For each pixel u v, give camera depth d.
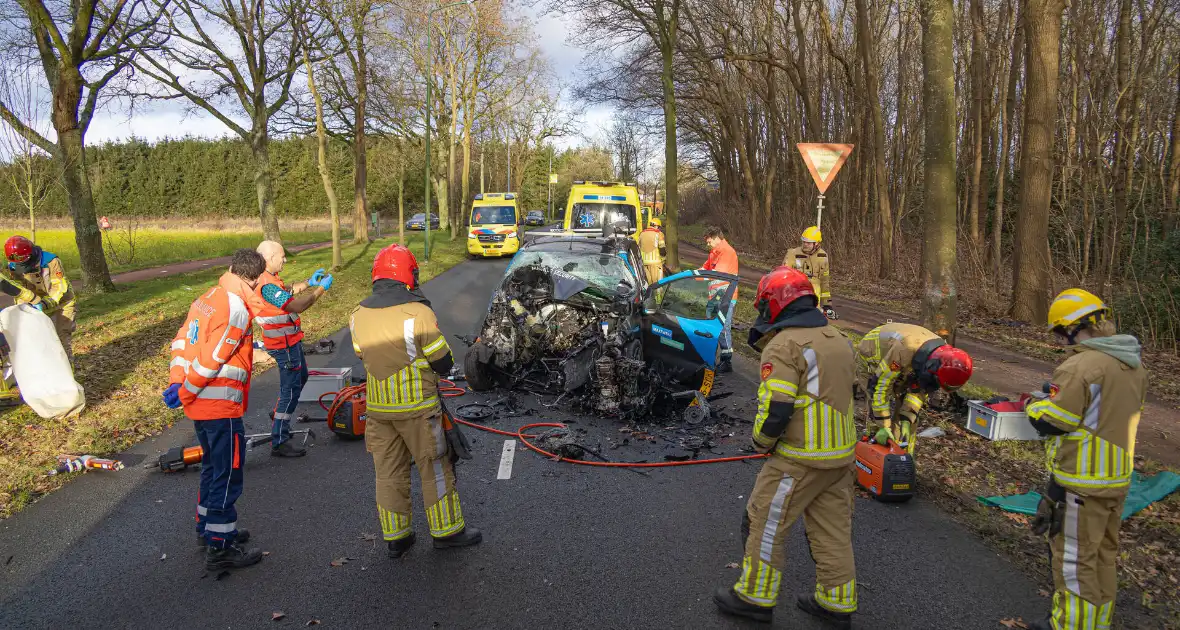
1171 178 13.14
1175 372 8.49
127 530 4.20
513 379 7.17
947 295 6.72
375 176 63.28
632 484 4.97
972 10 15.57
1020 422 5.77
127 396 6.98
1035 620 3.30
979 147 15.67
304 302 5.25
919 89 22.41
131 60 15.92
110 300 13.59
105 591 3.53
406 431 3.74
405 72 29.61
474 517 4.41
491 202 25.48
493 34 35.28
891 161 23.98
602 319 6.72
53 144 13.45
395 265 3.77
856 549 4.01
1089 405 2.84
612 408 6.34
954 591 3.57
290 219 69.94
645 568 3.78
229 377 3.64
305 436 5.68
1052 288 11.72
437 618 3.30
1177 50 13.80
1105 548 2.93
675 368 6.62
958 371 4.29
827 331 3.04
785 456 3.03
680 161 54.25
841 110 24.83
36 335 5.91
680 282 6.80
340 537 4.14
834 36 23.27
